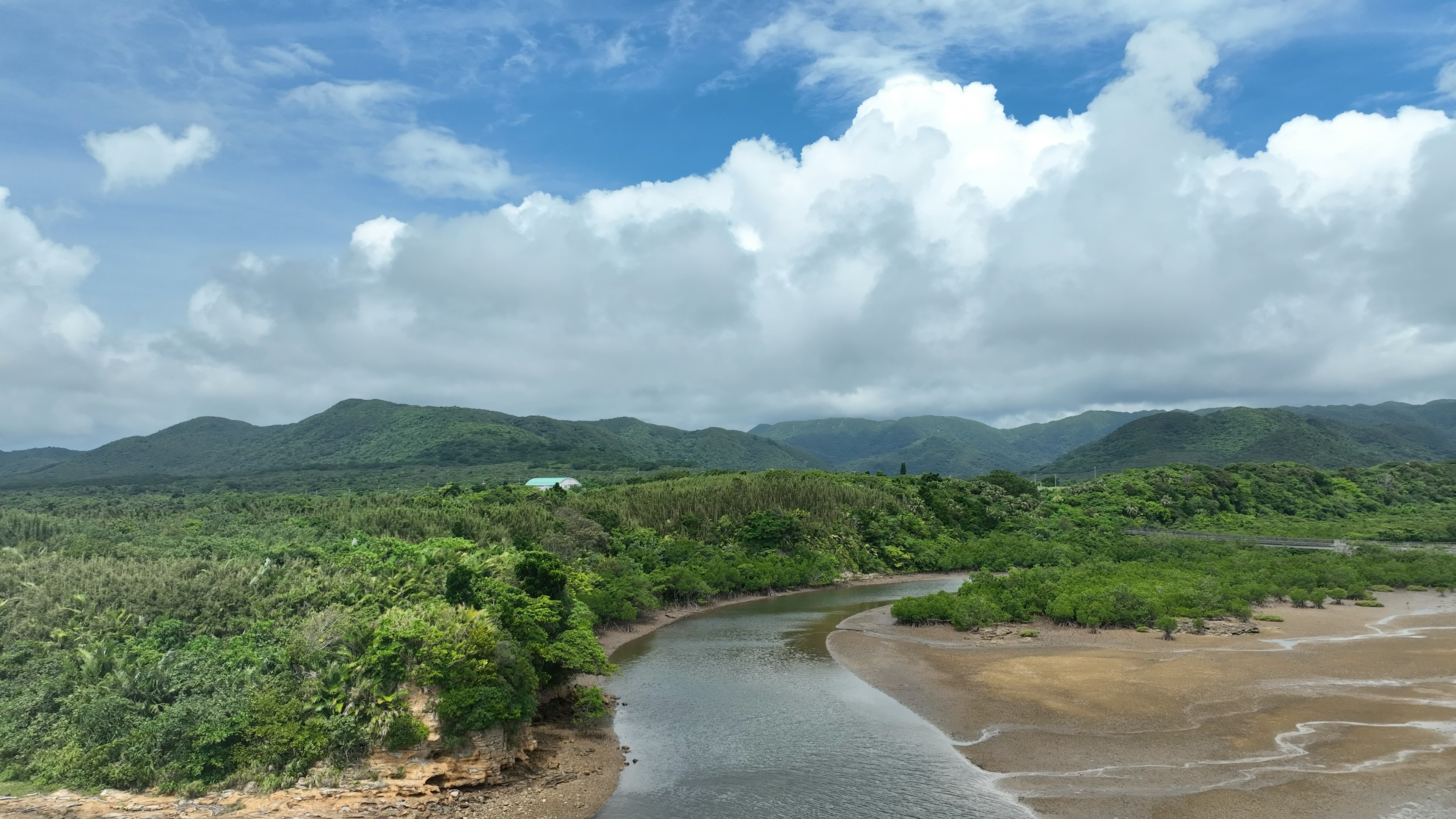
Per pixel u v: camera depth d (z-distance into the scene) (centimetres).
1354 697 5238
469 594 5247
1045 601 8556
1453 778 3838
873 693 5819
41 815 3322
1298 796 3697
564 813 3700
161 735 3697
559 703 5266
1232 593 8862
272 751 3778
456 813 3647
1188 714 4966
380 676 4081
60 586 5188
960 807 3722
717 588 10719
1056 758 4316
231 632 4944
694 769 4306
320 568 6091
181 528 7769
